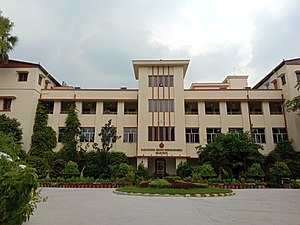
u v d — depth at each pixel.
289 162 24.27
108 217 7.04
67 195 13.46
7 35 24.81
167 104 27.64
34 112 27.28
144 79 28.36
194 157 27.08
